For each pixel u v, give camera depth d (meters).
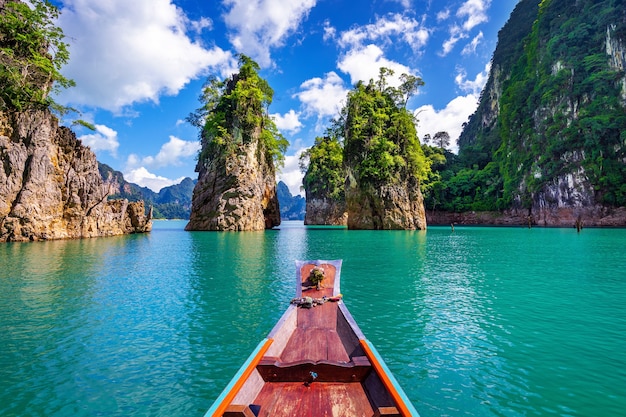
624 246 32.59
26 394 6.50
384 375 5.04
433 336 9.47
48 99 37.38
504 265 21.36
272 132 67.69
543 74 92.06
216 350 8.56
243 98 56.78
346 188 65.88
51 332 9.82
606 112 73.44
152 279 16.98
